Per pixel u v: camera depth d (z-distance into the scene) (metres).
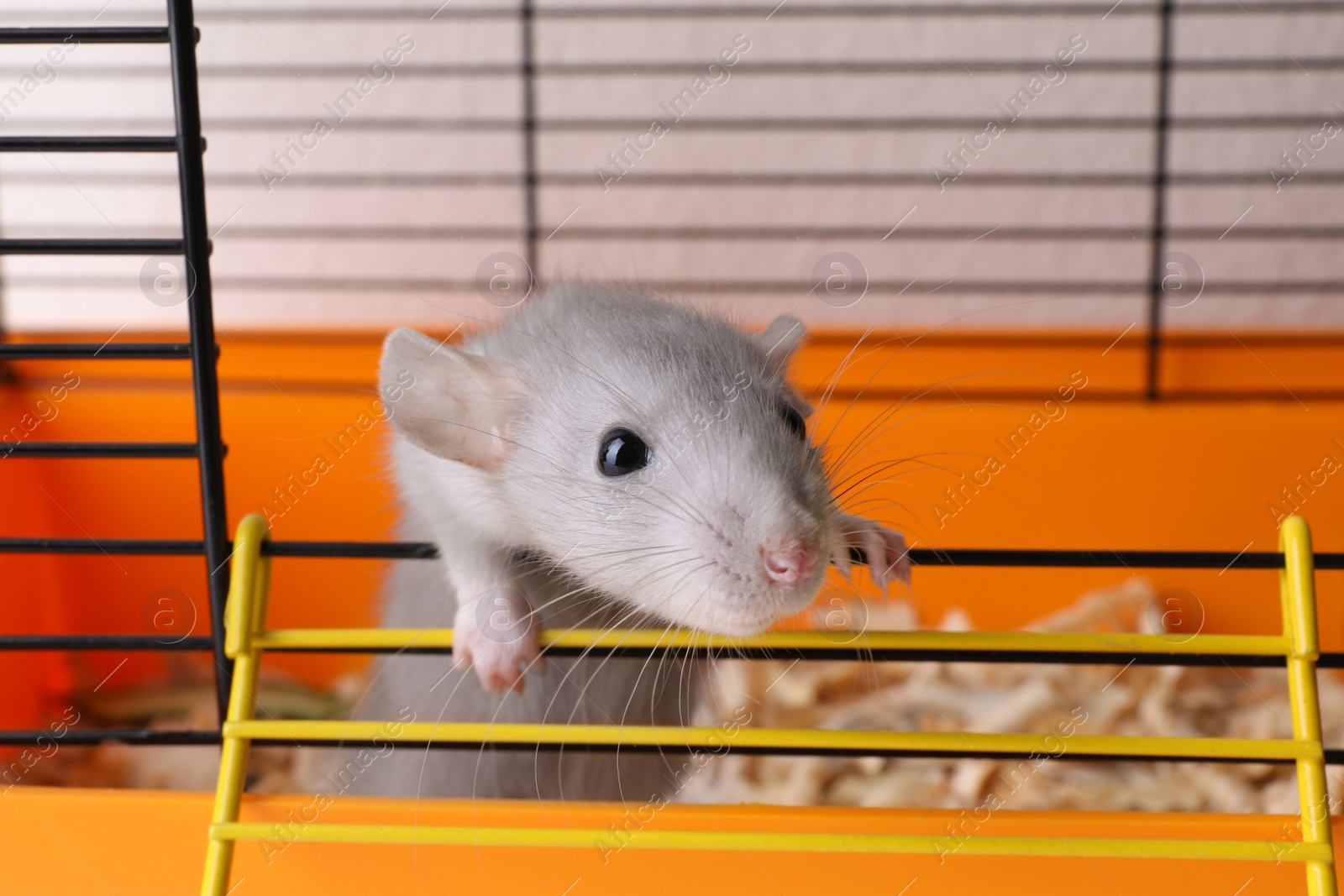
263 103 0.47
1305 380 0.43
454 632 0.30
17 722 0.38
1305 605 0.28
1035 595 0.41
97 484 0.40
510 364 0.31
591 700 0.33
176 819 0.29
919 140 0.48
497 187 0.49
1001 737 0.28
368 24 0.47
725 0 0.47
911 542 0.40
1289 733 0.37
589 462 0.30
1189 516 0.41
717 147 0.48
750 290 0.49
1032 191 0.48
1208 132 0.47
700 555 0.29
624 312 0.32
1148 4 0.46
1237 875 0.28
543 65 0.47
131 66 0.46
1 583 0.38
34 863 0.29
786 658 0.30
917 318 0.49
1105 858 0.28
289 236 0.49
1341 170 0.47
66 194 0.48
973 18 0.47
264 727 0.28
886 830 0.28
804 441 0.30
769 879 0.28
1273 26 0.46
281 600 0.41
